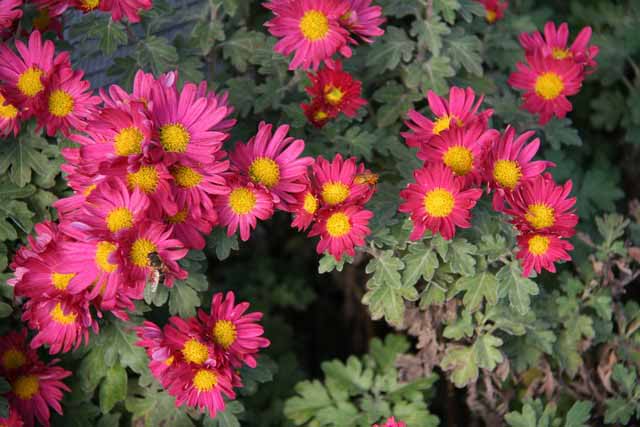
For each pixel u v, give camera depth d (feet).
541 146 2.89
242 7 2.67
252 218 2.23
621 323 2.62
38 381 2.35
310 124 2.58
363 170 2.28
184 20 2.61
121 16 2.35
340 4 2.33
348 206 2.22
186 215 2.18
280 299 3.07
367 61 2.57
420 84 2.64
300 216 2.25
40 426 2.49
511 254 2.33
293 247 3.21
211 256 3.15
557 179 2.82
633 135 2.97
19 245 2.42
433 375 2.62
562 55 2.53
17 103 2.28
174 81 2.19
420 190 2.21
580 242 2.73
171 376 2.21
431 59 2.58
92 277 2.15
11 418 2.25
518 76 2.49
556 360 2.63
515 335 2.57
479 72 2.59
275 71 2.58
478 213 2.35
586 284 2.61
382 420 2.60
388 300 2.39
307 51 2.36
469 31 2.75
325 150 2.53
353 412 2.63
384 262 2.37
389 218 2.39
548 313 2.57
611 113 3.00
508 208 2.35
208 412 2.45
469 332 2.46
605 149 3.09
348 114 2.40
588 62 2.52
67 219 2.18
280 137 2.26
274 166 2.24
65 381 2.46
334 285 3.19
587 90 3.14
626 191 3.05
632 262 2.69
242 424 2.75
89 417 2.47
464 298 2.37
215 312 2.24
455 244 2.34
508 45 2.75
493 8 2.74
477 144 2.23
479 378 2.60
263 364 2.52
